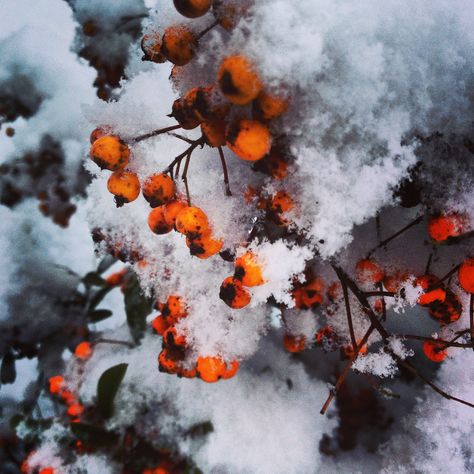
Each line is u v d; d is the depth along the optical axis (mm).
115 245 173
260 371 240
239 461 220
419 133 132
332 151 127
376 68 120
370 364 149
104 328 402
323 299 172
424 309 191
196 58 128
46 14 472
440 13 124
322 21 118
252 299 140
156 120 145
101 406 240
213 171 147
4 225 416
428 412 192
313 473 216
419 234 160
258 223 146
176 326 160
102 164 133
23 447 321
